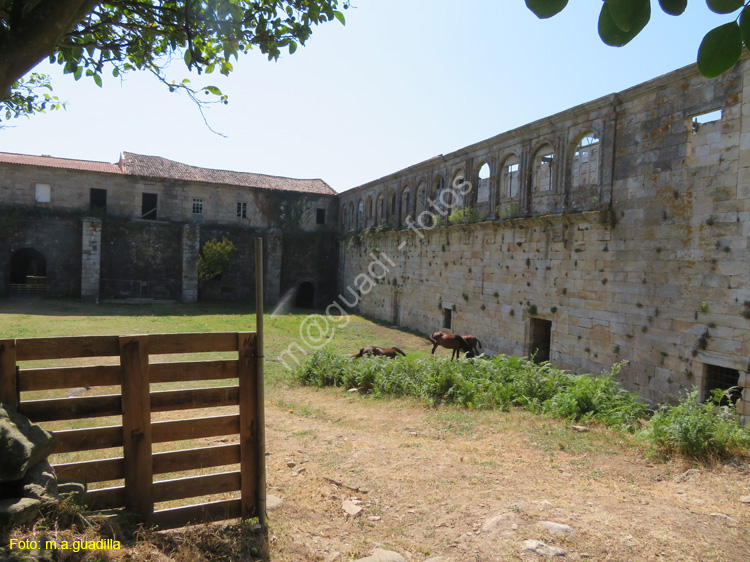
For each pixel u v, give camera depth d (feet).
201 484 16.02
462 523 17.42
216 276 129.80
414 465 24.29
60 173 115.03
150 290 122.72
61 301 109.19
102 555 12.17
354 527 17.78
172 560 13.46
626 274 49.01
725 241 39.60
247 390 16.44
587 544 15.01
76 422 33.47
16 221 109.19
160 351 15.17
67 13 11.76
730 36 6.66
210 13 20.03
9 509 11.57
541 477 22.07
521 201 65.26
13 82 12.10
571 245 56.44
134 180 122.31
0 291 109.70
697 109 42.24
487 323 72.54
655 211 46.01
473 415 34.63
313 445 28.89
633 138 48.62
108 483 20.21
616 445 26.89
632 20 6.60
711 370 41.22
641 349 47.09
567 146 57.72
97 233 112.27
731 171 39.32
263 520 16.74
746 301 37.78
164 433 15.39
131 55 20.99
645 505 18.17
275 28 21.56
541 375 41.19
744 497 18.85
